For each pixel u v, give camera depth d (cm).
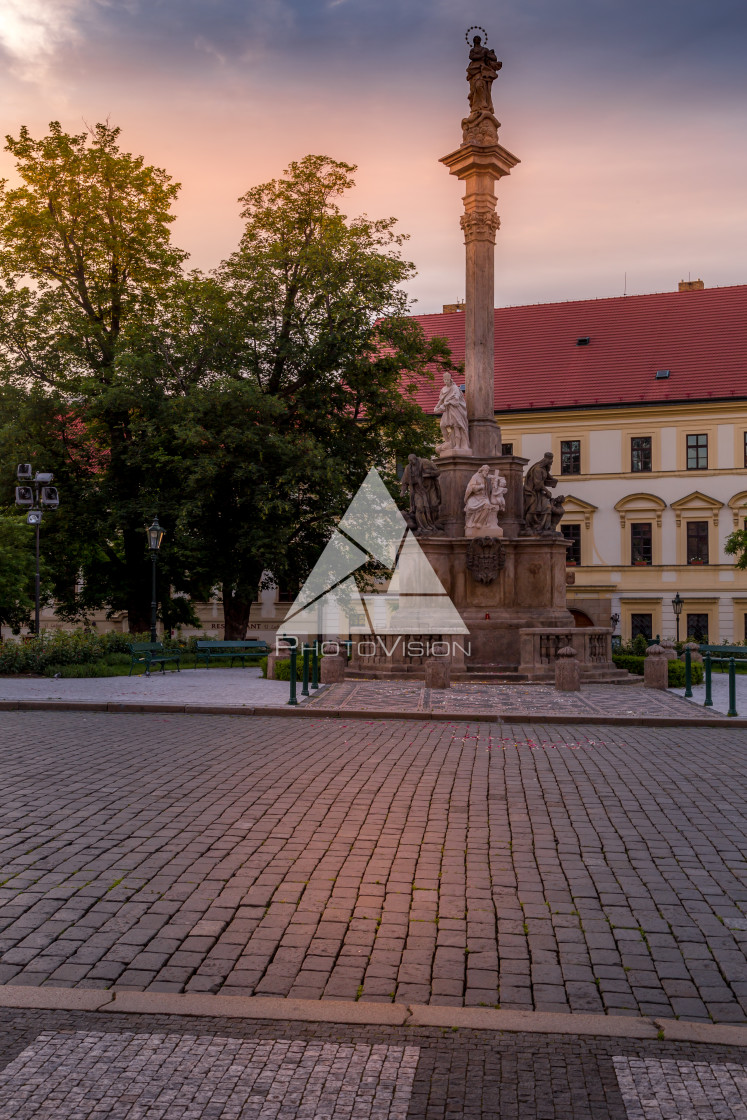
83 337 3331
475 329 2450
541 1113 391
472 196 2455
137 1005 485
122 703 1664
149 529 2905
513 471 2389
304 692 1842
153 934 586
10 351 3397
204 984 517
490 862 734
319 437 3369
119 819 847
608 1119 387
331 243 3241
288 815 864
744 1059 438
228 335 3272
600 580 5328
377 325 3403
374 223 3412
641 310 5688
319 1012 480
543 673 2161
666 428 5256
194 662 2980
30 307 3362
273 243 3306
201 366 3297
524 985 521
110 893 656
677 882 693
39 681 2167
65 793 948
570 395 5425
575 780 1043
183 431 2922
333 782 1010
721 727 1516
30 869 707
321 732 1400
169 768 1081
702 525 5212
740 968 545
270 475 3139
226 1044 447
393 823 841
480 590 2327
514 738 1360
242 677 2420
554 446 5428
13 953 556
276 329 3381
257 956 554
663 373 5338
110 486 3328
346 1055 438
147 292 3447
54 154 3272
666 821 862
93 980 521
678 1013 489
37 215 3272
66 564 3519
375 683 2120
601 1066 430
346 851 756
